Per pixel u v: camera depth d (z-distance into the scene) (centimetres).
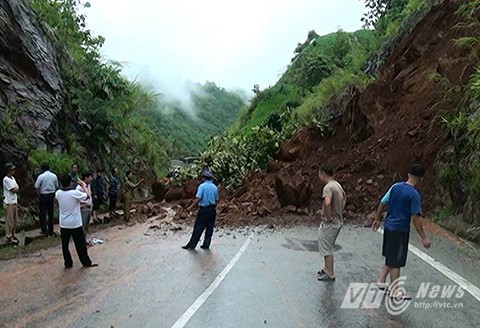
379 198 1452
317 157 1873
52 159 1605
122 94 2567
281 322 592
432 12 1930
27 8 1891
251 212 1544
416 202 670
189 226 1456
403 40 2038
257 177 1908
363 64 2567
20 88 1666
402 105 1758
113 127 2447
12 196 1176
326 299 679
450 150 1276
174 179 2275
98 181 1650
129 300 695
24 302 696
